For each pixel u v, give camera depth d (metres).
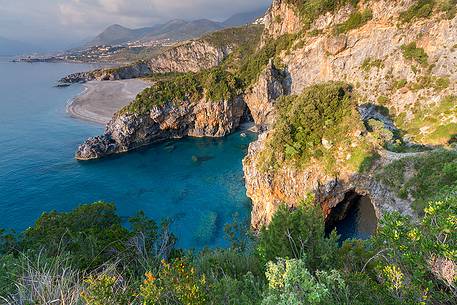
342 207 46.03
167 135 99.19
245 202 57.62
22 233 24.05
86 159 80.44
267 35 117.31
